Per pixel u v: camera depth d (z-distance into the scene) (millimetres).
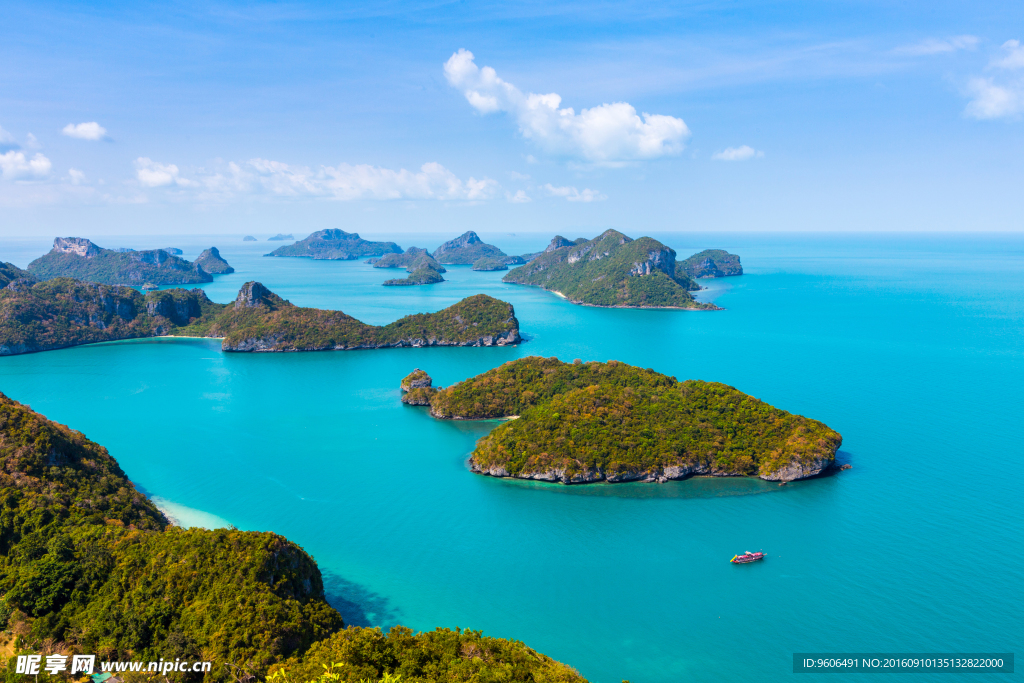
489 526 140000
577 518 142625
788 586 116000
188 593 99875
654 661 97062
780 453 161000
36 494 127188
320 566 125250
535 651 96250
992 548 127938
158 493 161000
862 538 132000
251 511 150250
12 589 104312
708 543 131250
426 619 108125
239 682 82375
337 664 76062
